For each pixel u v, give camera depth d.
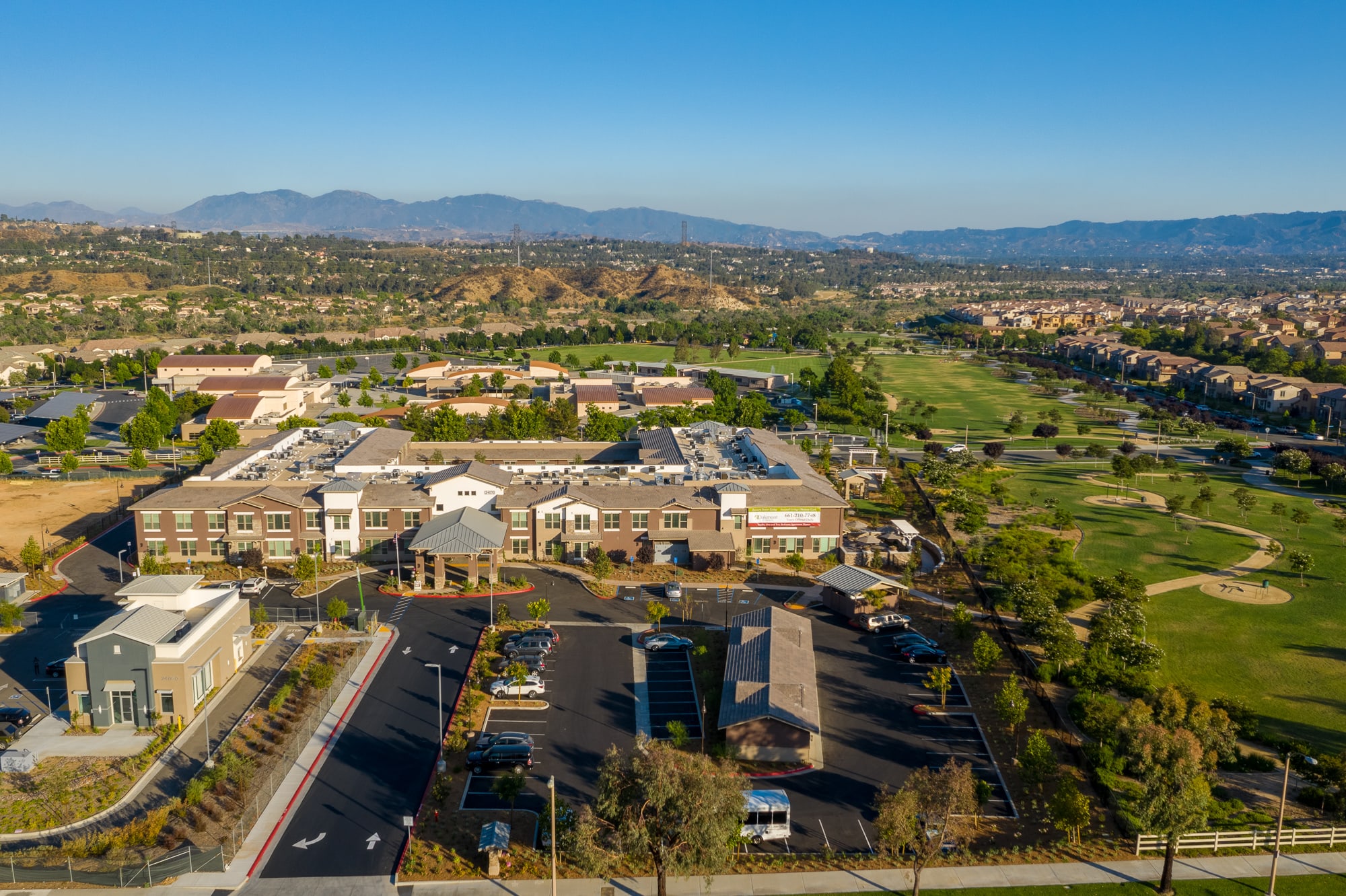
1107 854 55.31
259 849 54.44
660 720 71.31
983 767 65.19
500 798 60.00
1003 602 95.00
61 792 60.47
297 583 100.69
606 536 108.81
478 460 132.50
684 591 99.44
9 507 132.88
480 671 79.00
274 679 77.94
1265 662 83.81
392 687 76.19
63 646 84.38
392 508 107.44
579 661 81.62
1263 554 116.19
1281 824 52.25
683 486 113.06
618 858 48.25
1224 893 51.78
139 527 105.81
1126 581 96.19
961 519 122.12
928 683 76.19
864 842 56.38
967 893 51.53
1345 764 59.41
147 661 69.06
